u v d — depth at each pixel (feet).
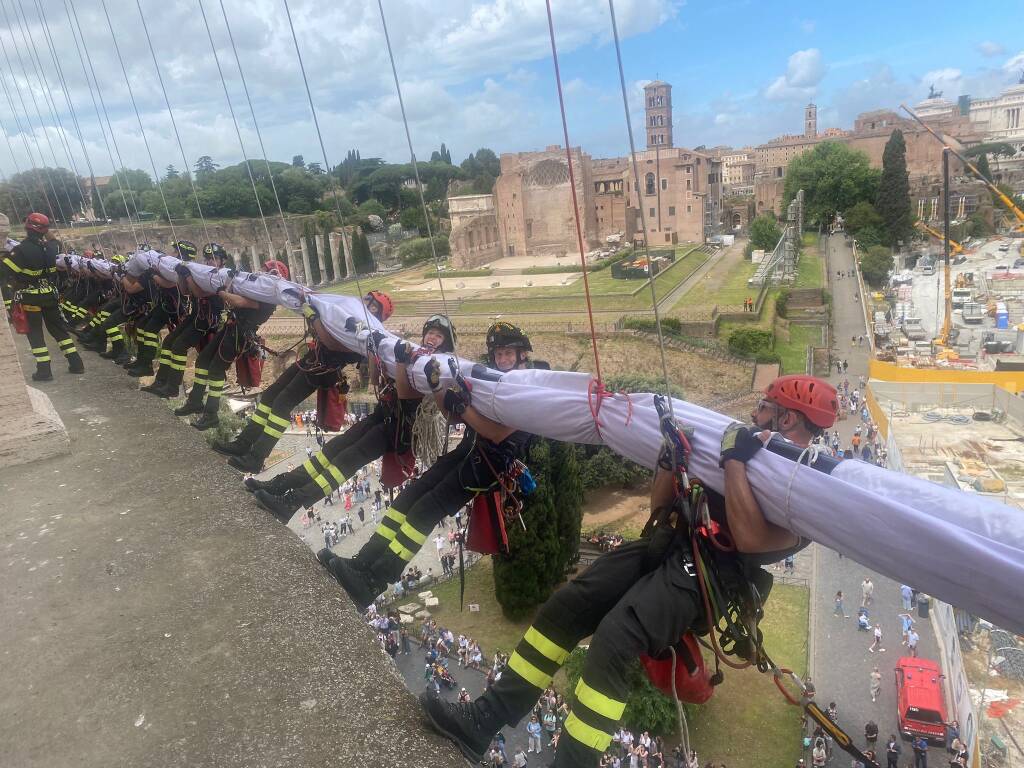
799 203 373.40
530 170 389.39
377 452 19.74
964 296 275.18
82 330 47.19
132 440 26.81
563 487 98.07
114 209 197.16
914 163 485.15
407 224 497.05
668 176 363.15
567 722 10.52
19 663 14.26
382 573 16.63
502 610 98.07
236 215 428.97
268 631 14.98
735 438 10.50
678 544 10.86
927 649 85.87
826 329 243.60
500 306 259.39
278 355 23.18
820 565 108.37
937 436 123.85
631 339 211.82
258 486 21.21
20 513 20.97
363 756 11.64
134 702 13.01
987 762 59.06
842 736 10.74
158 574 17.34
